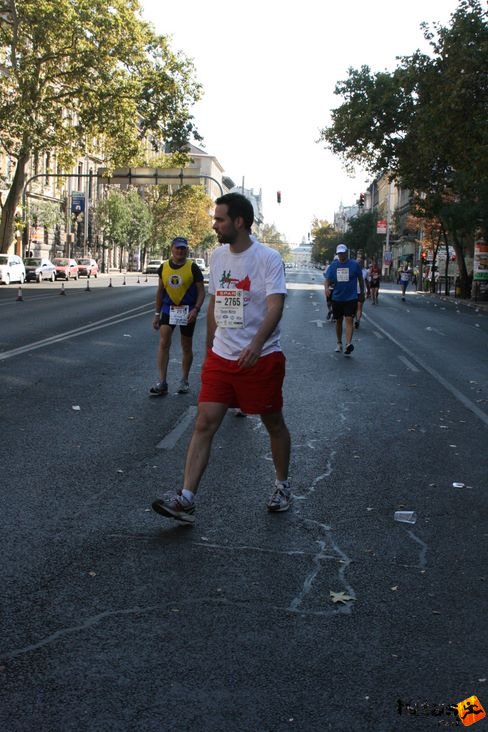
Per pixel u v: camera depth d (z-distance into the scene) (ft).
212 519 18.13
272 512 18.79
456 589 14.51
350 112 128.06
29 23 137.28
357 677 11.19
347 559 15.89
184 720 9.96
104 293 124.06
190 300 34.09
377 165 135.64
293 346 56.13
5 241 157.07
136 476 21.47
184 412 30.71
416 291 211.61
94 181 282.36
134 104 138.82
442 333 74.18
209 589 14.14
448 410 33.19
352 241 373.81
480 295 154.20
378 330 73.51
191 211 311.88
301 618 13.07
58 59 142.61
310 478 21.97
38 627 12.41
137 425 28.04
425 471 23.08
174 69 140.87
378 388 38.58
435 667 11.55
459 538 17.38
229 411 31.07
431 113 93.40
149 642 12.02
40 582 14.19
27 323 67.15
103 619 12.76
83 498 19.35
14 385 35.42
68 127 146.51
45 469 21.83
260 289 17.46
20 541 16.26
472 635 12.64
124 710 10.14
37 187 224.53
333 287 51.80
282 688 10.81
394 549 16.56
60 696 10.43
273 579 14.71
